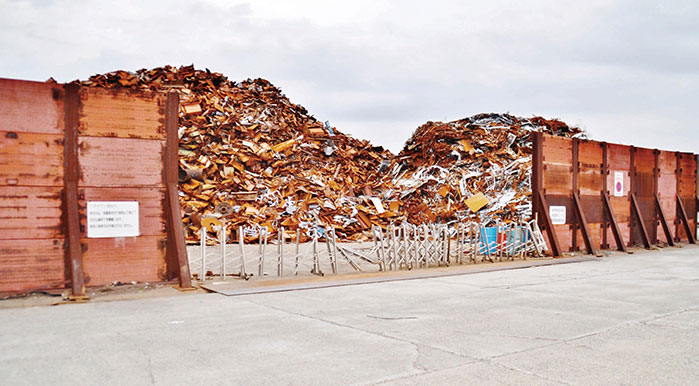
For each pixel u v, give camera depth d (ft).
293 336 20.08
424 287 32.94
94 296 29.40
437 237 46.26
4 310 25.54
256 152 82.07
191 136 77.87
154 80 88.84
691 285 34.09
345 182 92.07
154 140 33.53
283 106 102.78
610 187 62.49
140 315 24.11
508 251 53.11
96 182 31.76
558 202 55.98
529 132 101.24
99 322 22.56
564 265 46.68
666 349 18.56
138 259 32.71
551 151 55.31
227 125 84.17
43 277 30.14
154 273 33.14
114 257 32.07
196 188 73.10
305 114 109.81
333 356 17.42
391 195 93.09
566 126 107.45
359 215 79.97
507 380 15.10
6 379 15.08
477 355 17.60
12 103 29.91
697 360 17.24
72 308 26.03
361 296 29.43
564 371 15.98
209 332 20.70
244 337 19.89
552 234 53.01
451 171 92.99
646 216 68.49
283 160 86.07
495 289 32.14
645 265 46.78
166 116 33.96
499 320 23.12
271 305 26.61
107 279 31.81
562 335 20.47
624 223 64.59
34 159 30.27
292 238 70.23
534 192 54.13
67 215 30.73
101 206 31.78
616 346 18.90
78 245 30.40
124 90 32.76
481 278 37.50
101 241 31.78
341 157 98.43
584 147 59.06
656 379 15.34
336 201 81.30
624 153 64.54
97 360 16.89
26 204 29.99
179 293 30.50
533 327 21.79
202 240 35.19
